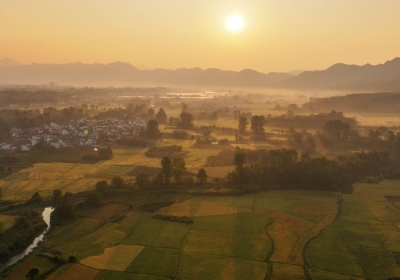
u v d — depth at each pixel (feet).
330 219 395.75
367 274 284.20
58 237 348.38
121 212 415.64
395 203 445.37
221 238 347.36
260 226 376.27
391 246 331.98
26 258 308.40
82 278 275.39
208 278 275.80
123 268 289.94
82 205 429.79
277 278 276.41
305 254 316.19
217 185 506.07
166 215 402.52
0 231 355.77
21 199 457.27
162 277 277.44
